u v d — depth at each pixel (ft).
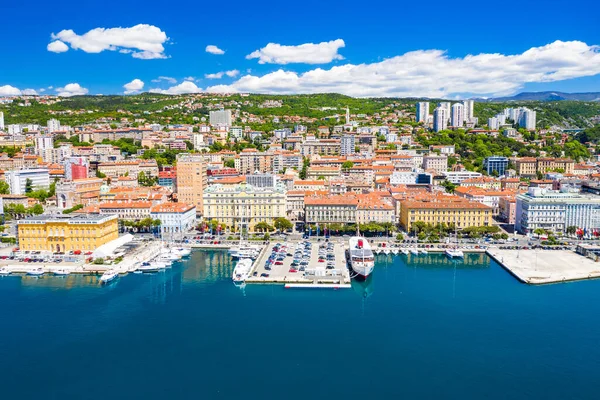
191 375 622.95
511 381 608.60
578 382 606.96
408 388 593.42
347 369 635.66
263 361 655.35
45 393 587.68
